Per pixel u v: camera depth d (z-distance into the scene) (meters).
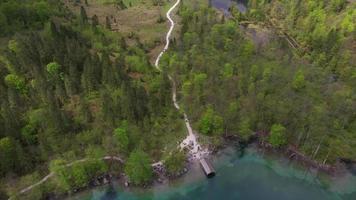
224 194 127.19
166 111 149.00
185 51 188.88
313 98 157.25
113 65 163.75
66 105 143.38
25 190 117.44
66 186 119.75
